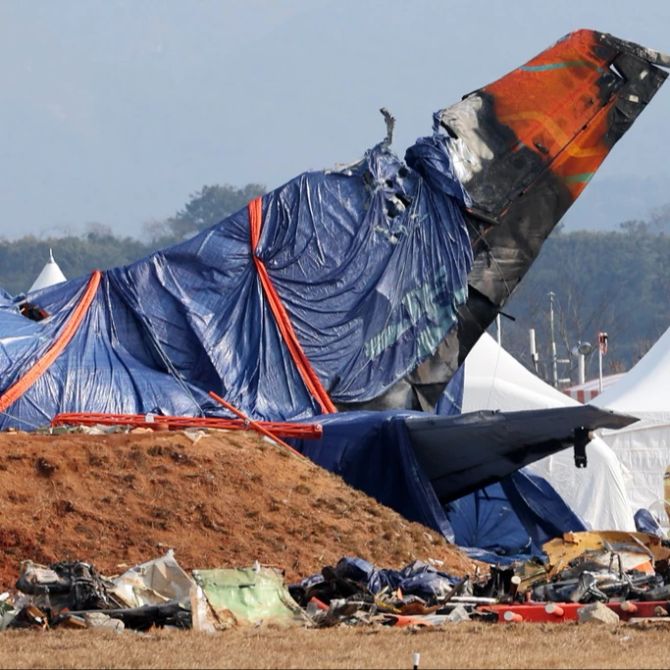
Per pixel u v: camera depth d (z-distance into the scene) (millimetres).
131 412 152375
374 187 177250
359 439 144000
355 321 171375
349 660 68375
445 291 177875
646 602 89250
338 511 124188
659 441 187375
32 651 73375
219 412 158250
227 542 116125
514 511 158500
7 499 115562
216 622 85188
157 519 116688
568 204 188000
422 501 142250
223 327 165000
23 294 162750
